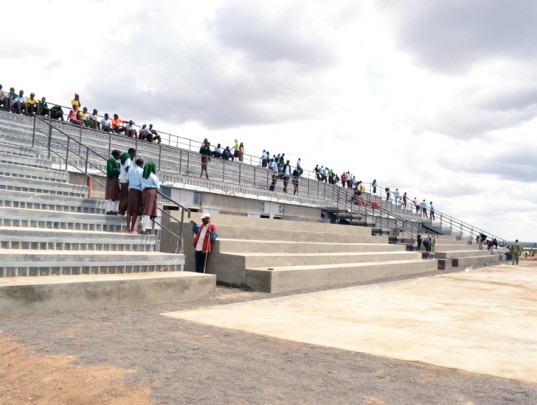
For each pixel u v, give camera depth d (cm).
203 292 1201
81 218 1296
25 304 836
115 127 2870
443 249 3728
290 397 479
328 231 2559
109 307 972
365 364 625
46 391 469
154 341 690
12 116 2183
